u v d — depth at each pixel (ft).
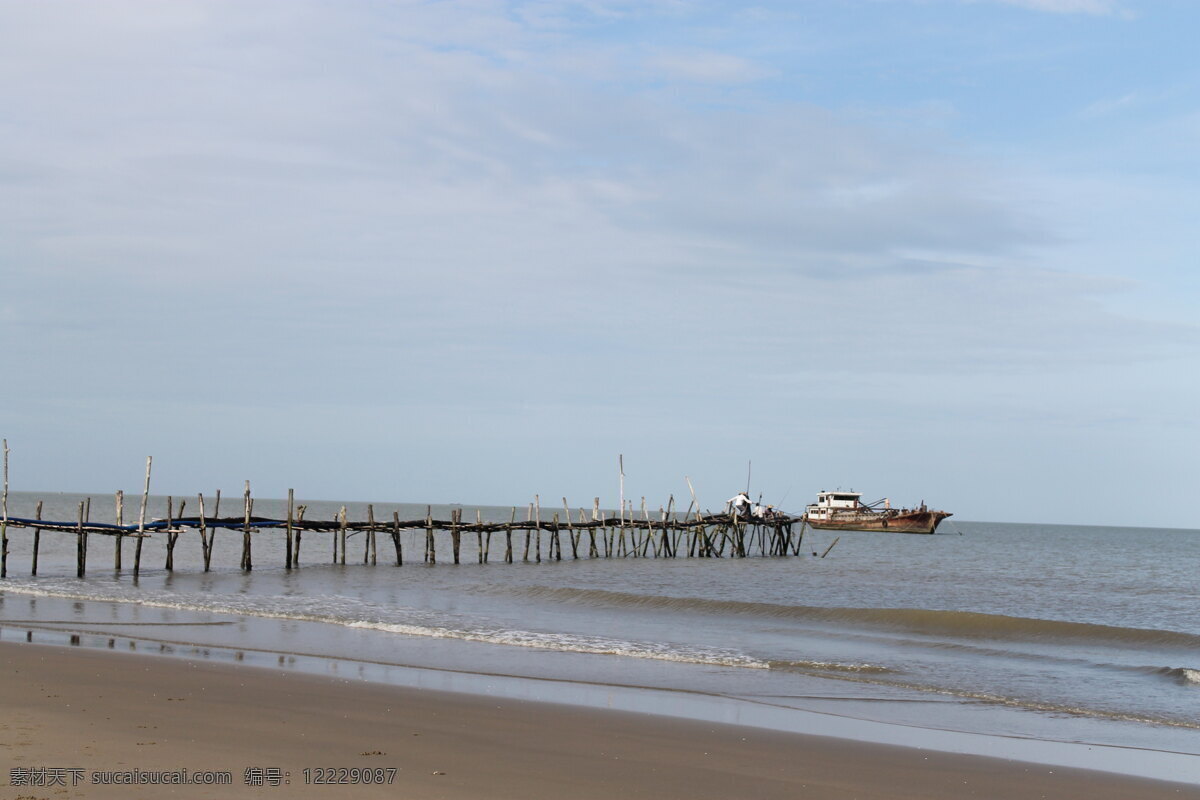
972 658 76.13
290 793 32.89
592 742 42.93
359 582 133.49
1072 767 42.45
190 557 198.90
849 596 134.72
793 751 43.01
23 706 44.60
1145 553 341.41
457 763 38.14
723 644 79.61
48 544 221.25
